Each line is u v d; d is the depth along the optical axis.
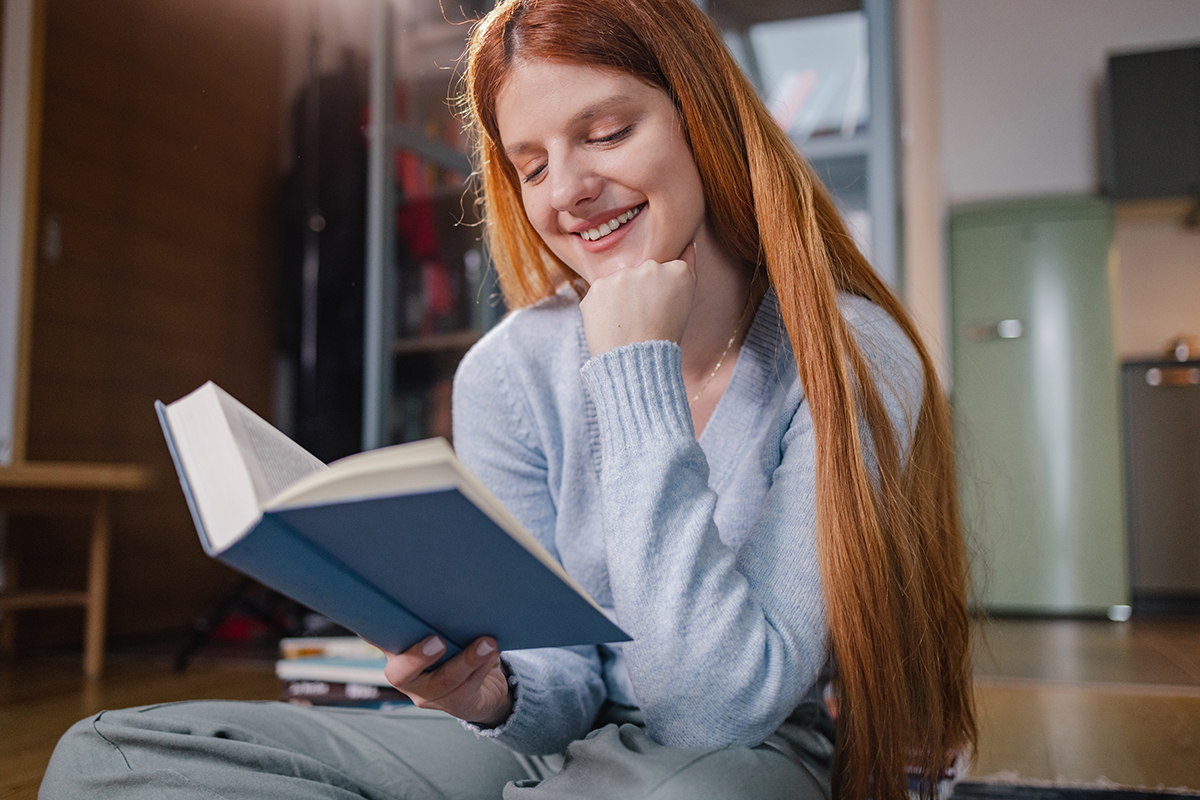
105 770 0.71
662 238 0.83
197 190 3.75
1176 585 3.94
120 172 3.42
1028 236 4.06
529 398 0.99
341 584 0.56
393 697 1.59
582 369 0.77
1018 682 2.19
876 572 0.74
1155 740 1.58
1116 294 4.02
